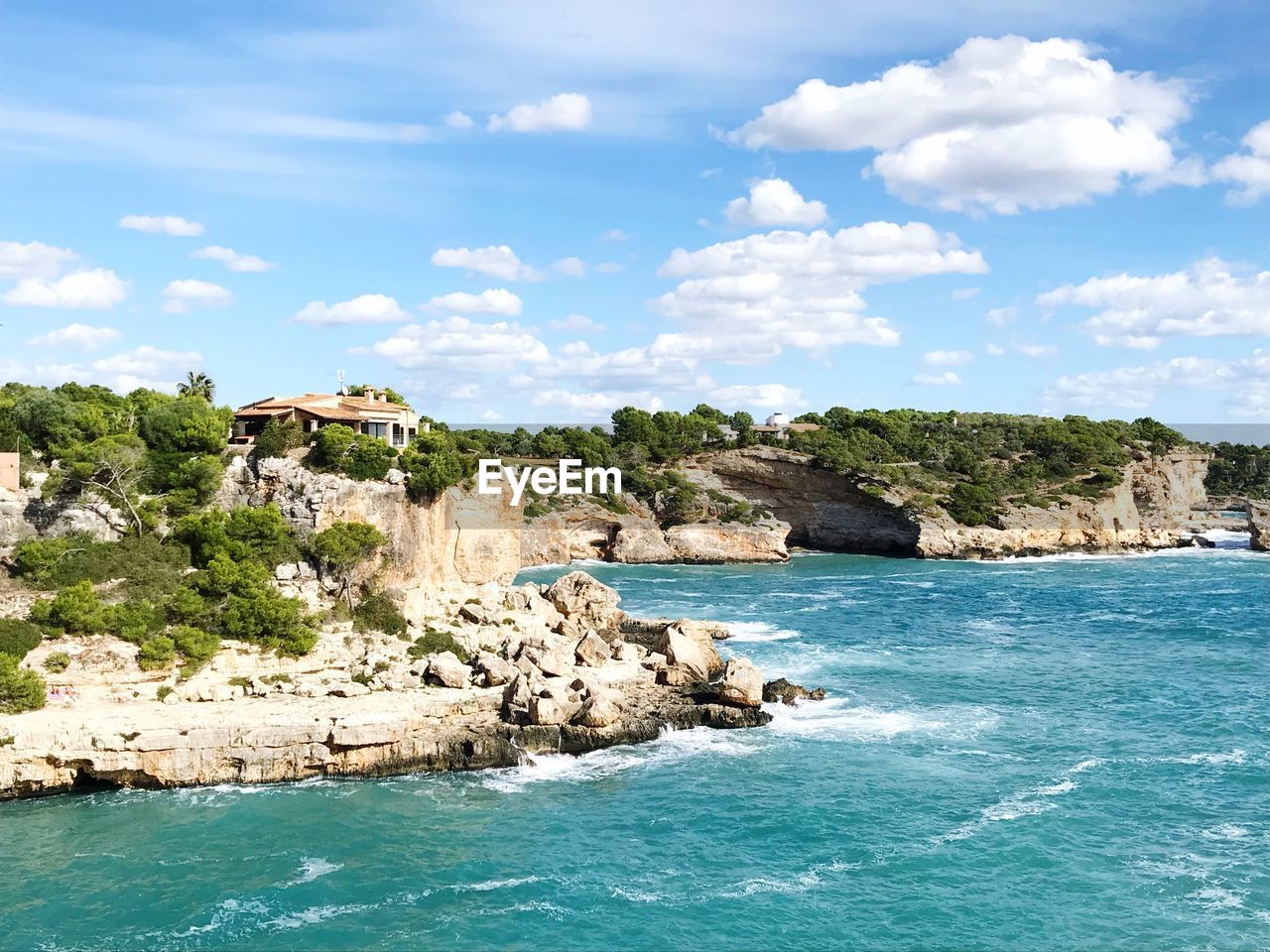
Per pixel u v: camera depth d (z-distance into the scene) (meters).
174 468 87.62
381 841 57.00
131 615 72.12
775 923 49.50
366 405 110.75
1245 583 152.50
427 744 66.88
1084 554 192.75
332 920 48.94
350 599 83.62
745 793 64.69
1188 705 84.25
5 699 63.84
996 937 48.31
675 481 196.62
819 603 134.88
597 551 186.38
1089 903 51.25
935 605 133.12
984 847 57.44
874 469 199.62
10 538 79.12
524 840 57.72
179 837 56.62
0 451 84.69
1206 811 62.03
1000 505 197.25
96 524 81.75
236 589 76.69
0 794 60.25
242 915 49.16
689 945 47.56
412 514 89.69
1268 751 72.56
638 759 70.44
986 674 94.38
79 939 47.06
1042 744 74.44
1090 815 61.62
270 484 87.31
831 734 76.31
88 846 55.44
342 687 71.12
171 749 62.00
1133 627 117.88
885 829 59.78
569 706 72.25
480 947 47.06
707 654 93.00
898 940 48.09
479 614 90.56
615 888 52.72
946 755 72.06
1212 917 49.72
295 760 64.19
